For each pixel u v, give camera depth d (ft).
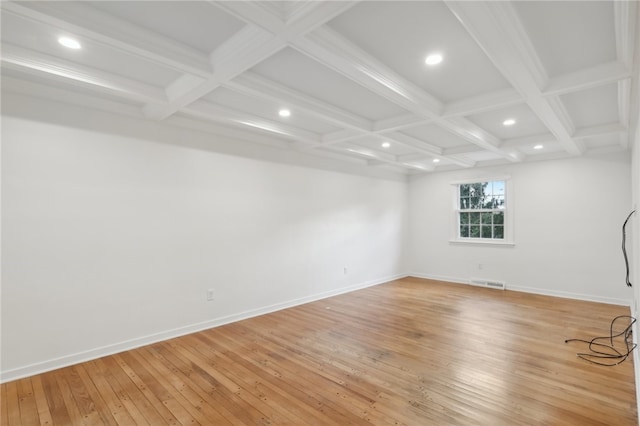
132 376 8.73
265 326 12.78
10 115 8.64
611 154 15.98
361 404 7.41
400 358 9.80
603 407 7.22
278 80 8.78
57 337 9.25
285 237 15.47
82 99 9.62
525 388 8.04
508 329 12.30
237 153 13.64
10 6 5.27
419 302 16.38
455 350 10.37
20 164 8.77
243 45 6.75
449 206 21.65
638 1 5.19
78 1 5.72
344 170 18.76
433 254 22.43
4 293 8.50
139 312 10.82
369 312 14.66
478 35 6.01
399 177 22.93
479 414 7.00
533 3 5.62
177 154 11.83
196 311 12.25
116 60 7.86
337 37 6.59
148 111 10.53
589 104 10.39
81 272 9.70
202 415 7.04
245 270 13.84
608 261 16.01
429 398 7.63
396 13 5.94
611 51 7.18
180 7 5.89
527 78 7.65
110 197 10.28
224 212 13.16
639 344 8.61
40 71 7.55
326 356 9.96
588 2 5.61
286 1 5.62
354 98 10.07
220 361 9.63
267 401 7.55
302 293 16.24
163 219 11.43
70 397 7.72
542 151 17.28
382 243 21.35
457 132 12.25
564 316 13.89
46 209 9.14
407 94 8.79
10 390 8.02
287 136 13.75
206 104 10.52
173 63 7.09
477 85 8.96
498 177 19.45
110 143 10.30
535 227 18.19
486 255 20.02
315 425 6.68
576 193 16.92
